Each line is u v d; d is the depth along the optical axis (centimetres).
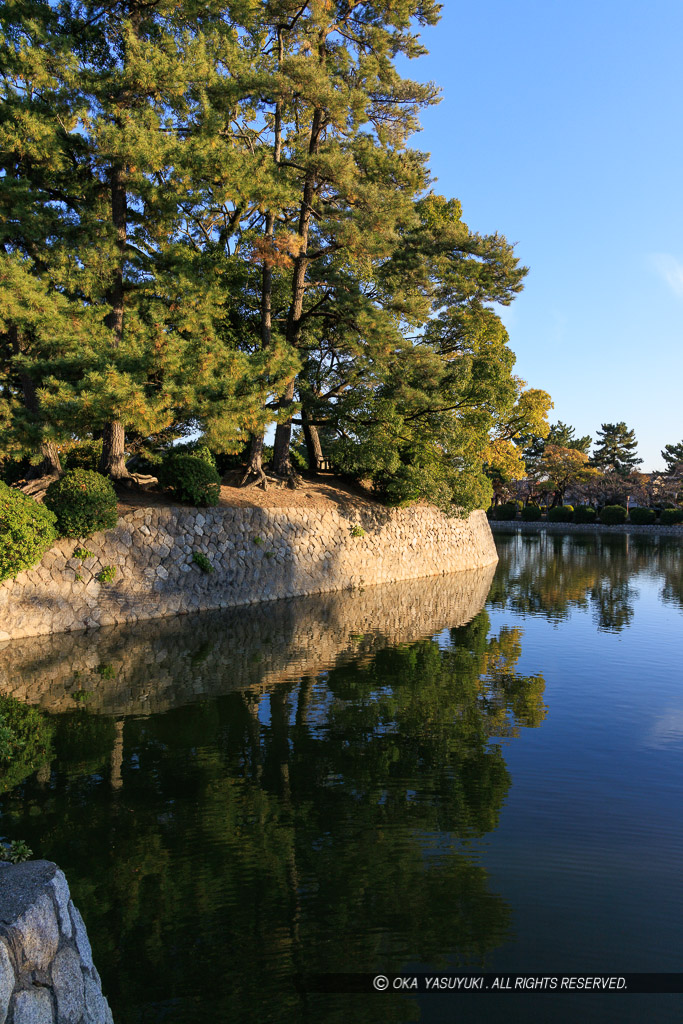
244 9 1830
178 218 1778
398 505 2525
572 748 812
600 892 516
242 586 1875
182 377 1530
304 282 2297
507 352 2742
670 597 2097
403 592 2161
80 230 1589
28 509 1300
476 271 2412
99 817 625
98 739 822
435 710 949
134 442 2109
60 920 321
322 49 2106
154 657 1226
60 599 1446
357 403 2423
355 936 465
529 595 2133
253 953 446
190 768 739
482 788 698
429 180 2325
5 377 1883
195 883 522
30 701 959
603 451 7575
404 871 541
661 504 6469
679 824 622
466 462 2638
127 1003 402
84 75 1553
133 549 1614
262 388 1694
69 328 1452
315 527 2180
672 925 477
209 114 1628
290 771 735
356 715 924
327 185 2020
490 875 538
